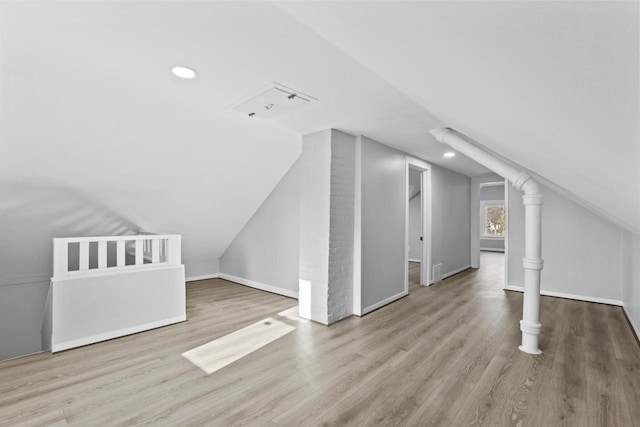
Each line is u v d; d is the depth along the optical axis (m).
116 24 1.57
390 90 2.32
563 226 4.44
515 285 4.76
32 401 1.87
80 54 1.88
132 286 3.01
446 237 5.82
